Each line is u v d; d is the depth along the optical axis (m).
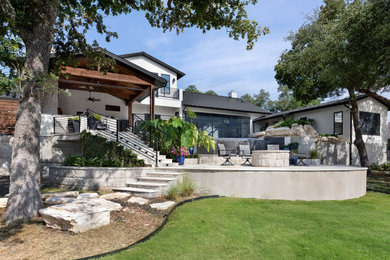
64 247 3.60
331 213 5.99
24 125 4.90
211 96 25.55
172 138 10.88
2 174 10.98
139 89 12.85
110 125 13.69
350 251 3.74
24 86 4.95
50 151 11.20
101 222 4.50
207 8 7.70
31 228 4.30
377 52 10.05
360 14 10.45
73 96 16.47
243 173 7.46
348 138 16.89
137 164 8.32
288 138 15.02
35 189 4.96
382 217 5.86
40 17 4.98
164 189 6.81
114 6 6.88
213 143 12.24
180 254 3.44
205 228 4.49
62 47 7.76
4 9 4.03
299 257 3.51
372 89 14.02
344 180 8.34
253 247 3.79
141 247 3.61
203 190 7.40
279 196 7.61
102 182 7.32
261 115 24.42
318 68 13.98
